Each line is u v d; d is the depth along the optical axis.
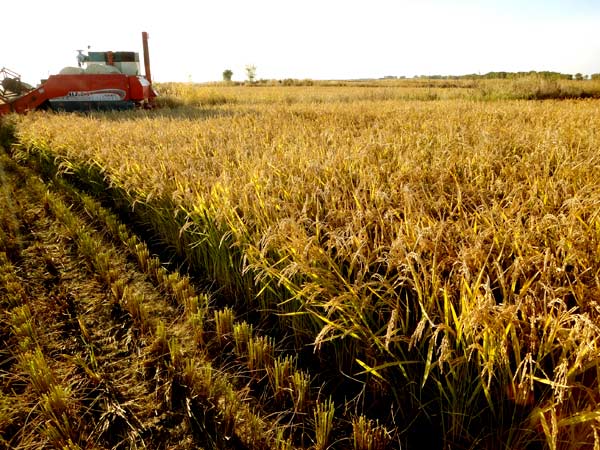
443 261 2.37
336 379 2.62
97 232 4.84
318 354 2.76
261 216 3.29
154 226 4.79
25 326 3.02
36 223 5.14
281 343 2.96
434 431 2.20
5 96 13.62
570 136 5.71
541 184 3.47
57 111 12.91
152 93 15.58
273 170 4.32
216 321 2.99
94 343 3.03
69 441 2.11
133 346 2.99
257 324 3.22
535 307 2.01
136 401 2.51
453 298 2.18
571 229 2.41
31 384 2.60
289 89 31.09
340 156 4.71
